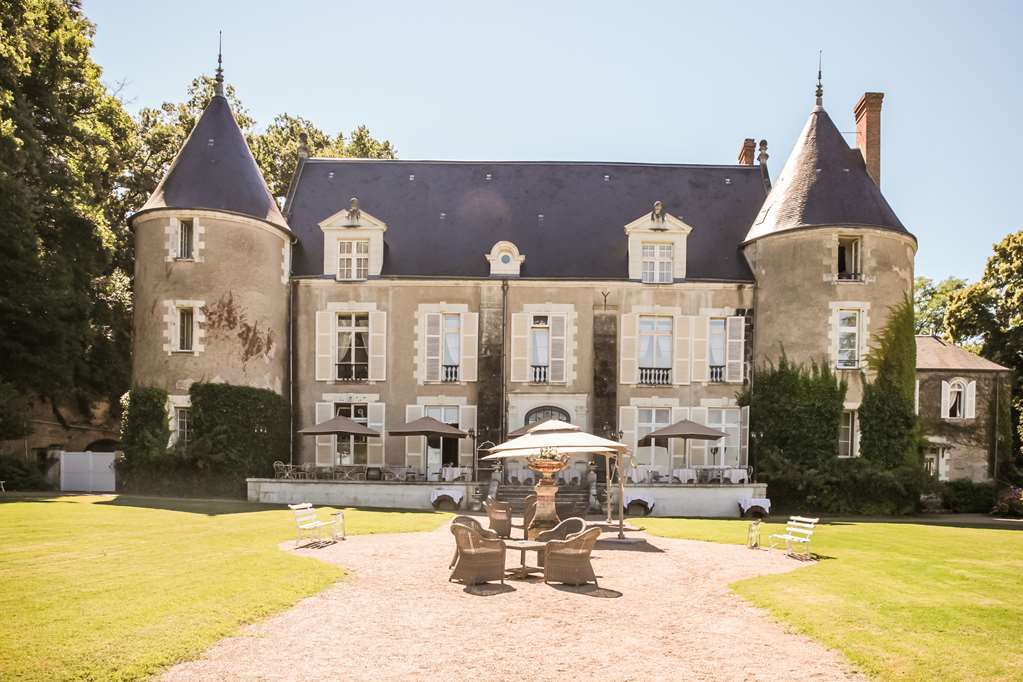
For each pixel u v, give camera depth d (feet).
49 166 89.51
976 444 99.09
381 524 55.88
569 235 93.66
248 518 57.62
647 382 87.81
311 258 90.89
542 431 52.11
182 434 80.38
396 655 24.73
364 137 142.82
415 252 91.35
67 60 90.53
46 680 20.94
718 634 27.78
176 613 27.48
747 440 86.17
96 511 59.36
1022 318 116.88
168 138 123.44
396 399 87.71
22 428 82.94
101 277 103.81
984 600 32.42
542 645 26.16
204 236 80.64
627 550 47.19
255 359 82.02
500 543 36.47
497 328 88.22
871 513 79.41
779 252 85.97
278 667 23.22
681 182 100.42
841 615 29.48
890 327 83.35
